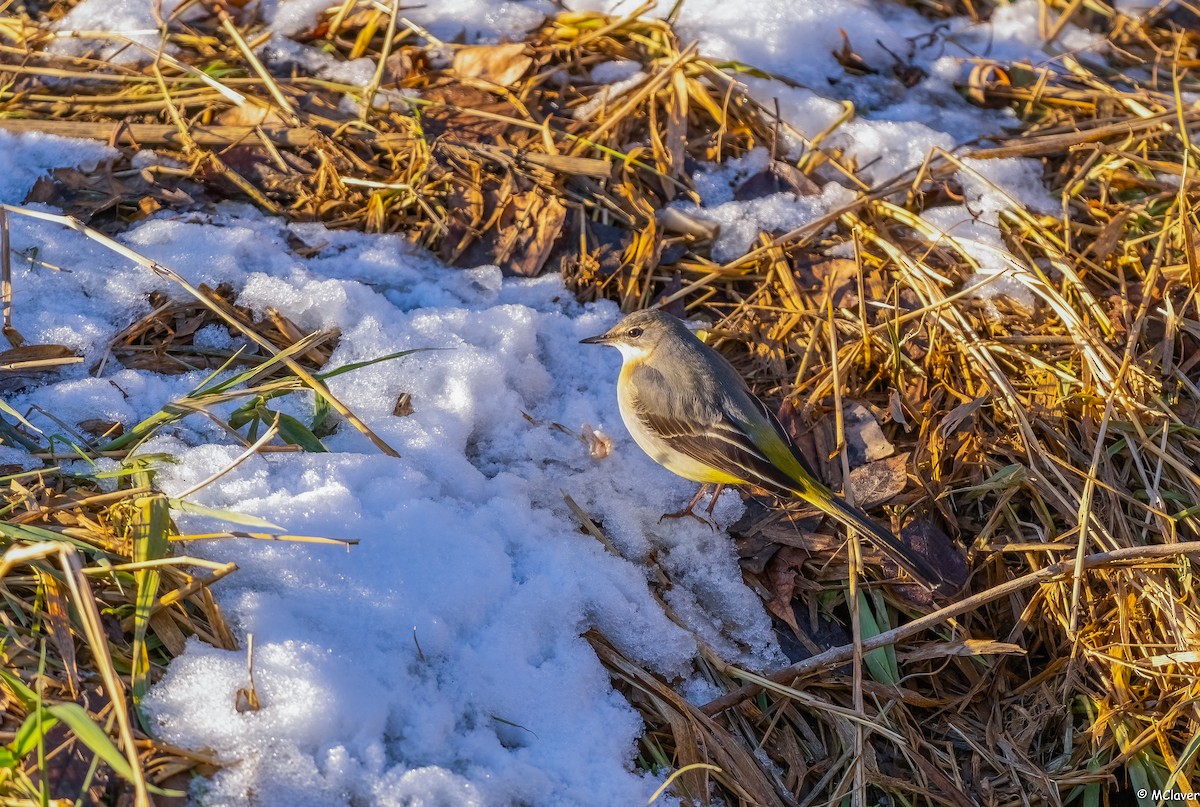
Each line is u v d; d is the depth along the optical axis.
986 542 5.39
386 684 4.12
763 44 7.71
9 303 5.16
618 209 6.55
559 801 4.08
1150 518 5.41
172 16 7.39
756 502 5.64
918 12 8.58
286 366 5.47
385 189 6.46
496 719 4.28
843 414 5.80
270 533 4.42
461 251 6.36
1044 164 7.14
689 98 7.14
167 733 3.75
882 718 4.83
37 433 4.81
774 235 6.58
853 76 7.75
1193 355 5.93
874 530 5.00
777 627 5.26
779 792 4.68
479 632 4.50
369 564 4.48
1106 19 8.52
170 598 4.02
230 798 3.66
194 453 4.76
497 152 6.66
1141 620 5.10
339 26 7.47
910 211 6.77
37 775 3.53
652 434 5.40
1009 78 7.81
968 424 5.70
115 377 5.20
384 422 5.29
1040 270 6.36
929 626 5.07
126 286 5.66
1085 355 5.84
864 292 6.29
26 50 7.03
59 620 3.90
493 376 5.60
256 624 4.07
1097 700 5.00
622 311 6.26
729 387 5.39
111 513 4.33
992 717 5.05
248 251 5.97
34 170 6.23
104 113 6.68
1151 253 6.42
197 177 6.41
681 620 5.11
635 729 4.57
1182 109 7.15
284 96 6.79
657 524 5.46
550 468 5.48
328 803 3.76
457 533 4.73
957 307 6.05
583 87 7.25
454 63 7.33
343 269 6.12
